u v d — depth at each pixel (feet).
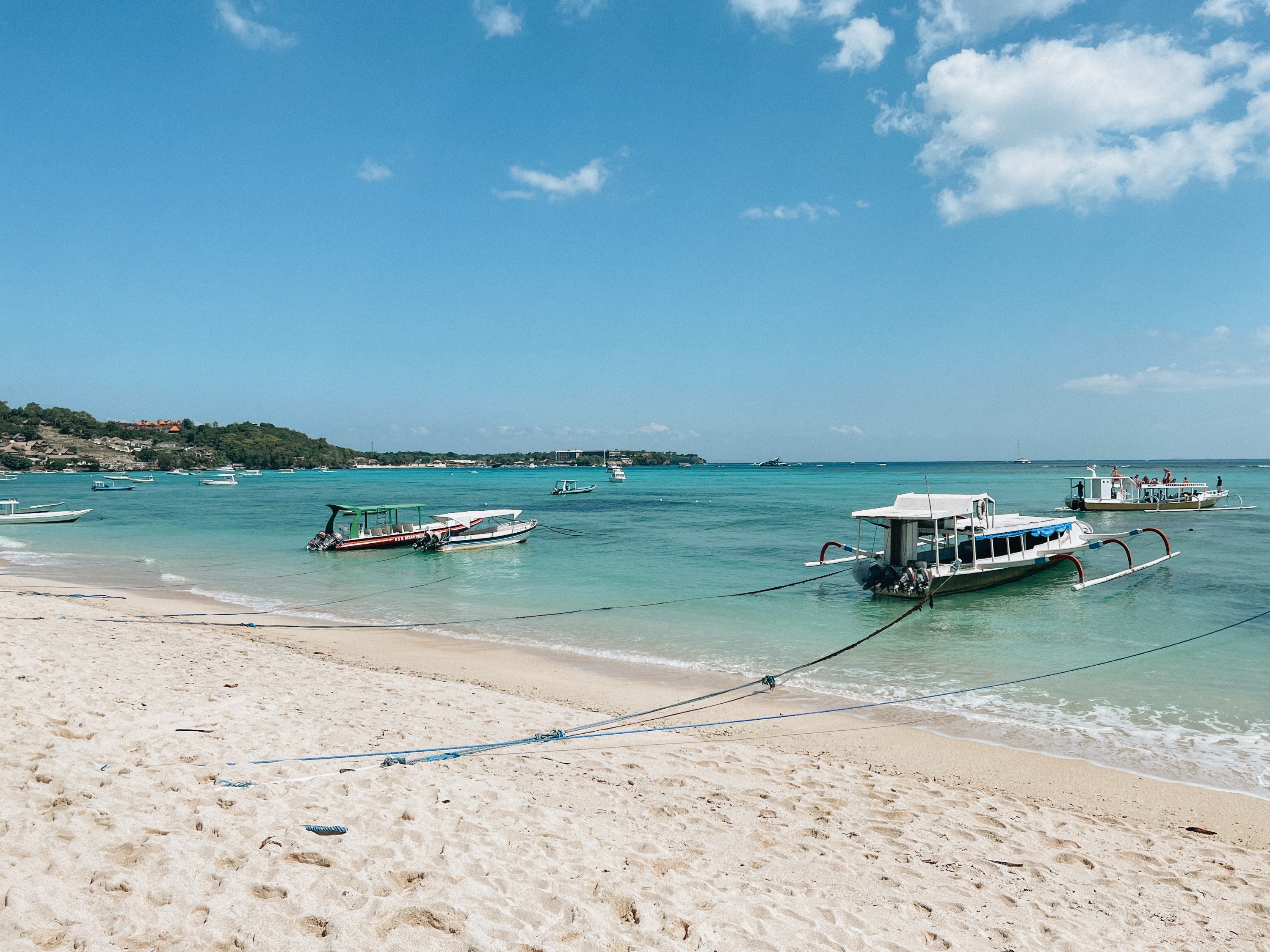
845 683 52.37
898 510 86.79
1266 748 40.19
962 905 22.84
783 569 106.73
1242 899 24.68
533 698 47.42
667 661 58.85
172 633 61.62
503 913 18.92
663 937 18.97
